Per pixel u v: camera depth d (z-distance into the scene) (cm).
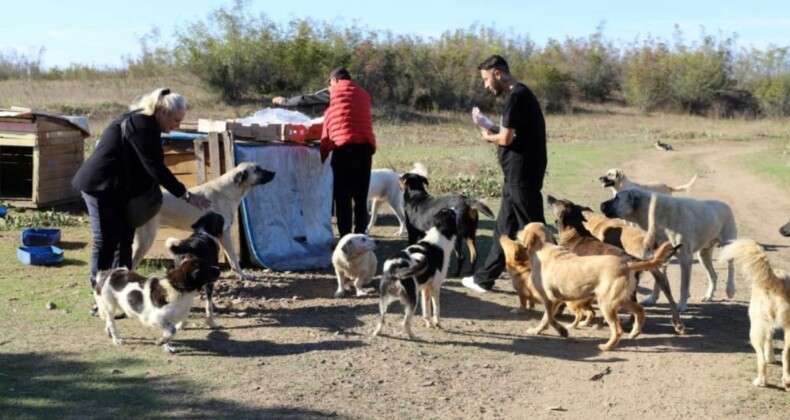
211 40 3728
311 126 994
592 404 529
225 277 846
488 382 565
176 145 902
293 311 729
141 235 747
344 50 4059
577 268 641
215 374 553
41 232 980
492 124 781
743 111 4922
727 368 601
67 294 755
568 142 3145
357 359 601
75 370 551
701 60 4941
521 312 745
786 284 554
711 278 817
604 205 818
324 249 953
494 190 1619
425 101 4162
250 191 893
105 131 665
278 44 3841
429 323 695
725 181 1928
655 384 567
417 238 916
